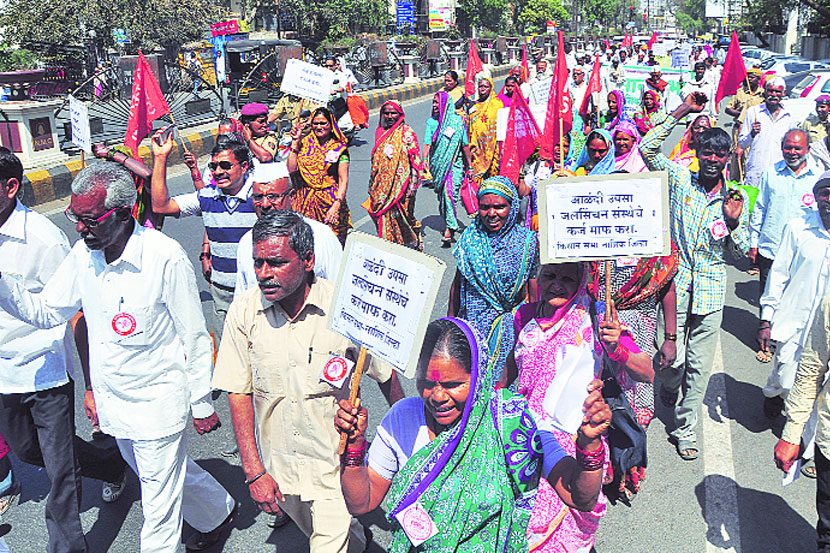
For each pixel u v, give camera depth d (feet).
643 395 13.53
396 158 24.77
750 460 14.83
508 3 192.54
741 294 24.98
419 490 6.98
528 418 7.10
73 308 10.50
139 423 10.20
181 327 10.33
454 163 29.07
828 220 13.43
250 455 9.58
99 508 13.52
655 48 93.40
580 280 9.70
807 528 12.66
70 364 11.68
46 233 11.39
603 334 9.10
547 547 9.23
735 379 18.47
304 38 104.22
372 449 7.60
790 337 14.94
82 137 22.57
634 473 13.39
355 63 86.07
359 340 7.40
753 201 20.88
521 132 20.70
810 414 10.64
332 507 9.68
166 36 78.28
